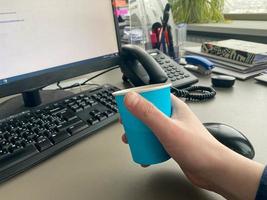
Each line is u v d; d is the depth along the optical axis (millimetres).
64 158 468
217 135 453
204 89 757
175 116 402
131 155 450
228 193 355
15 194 390
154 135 373
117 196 373
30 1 588
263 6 1660
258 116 598
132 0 1104
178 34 1144
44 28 613
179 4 1591
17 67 575
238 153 406
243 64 902
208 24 1634
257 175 343
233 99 700
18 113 574
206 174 360
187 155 355
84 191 386
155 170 426
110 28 738
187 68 955
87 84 863
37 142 478
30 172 437
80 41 677
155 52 919
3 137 481
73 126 528
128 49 772
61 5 638
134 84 774
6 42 559
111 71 996
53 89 811
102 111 585
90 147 497
